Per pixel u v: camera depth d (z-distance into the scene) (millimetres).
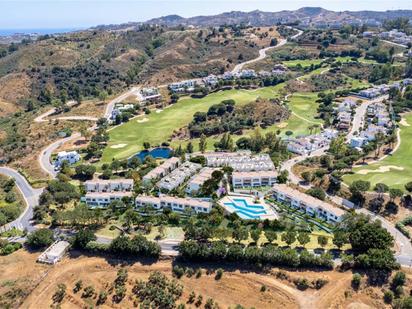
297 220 141000
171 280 114312
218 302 106562
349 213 133625
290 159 194750
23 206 162000
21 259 126125
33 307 108750
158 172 178375
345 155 182250
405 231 127562
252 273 114625
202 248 119375
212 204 149375
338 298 103875
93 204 159500
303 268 114438
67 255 127625
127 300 109500
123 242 124250
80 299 110750
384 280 107062
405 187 144750
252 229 135375
